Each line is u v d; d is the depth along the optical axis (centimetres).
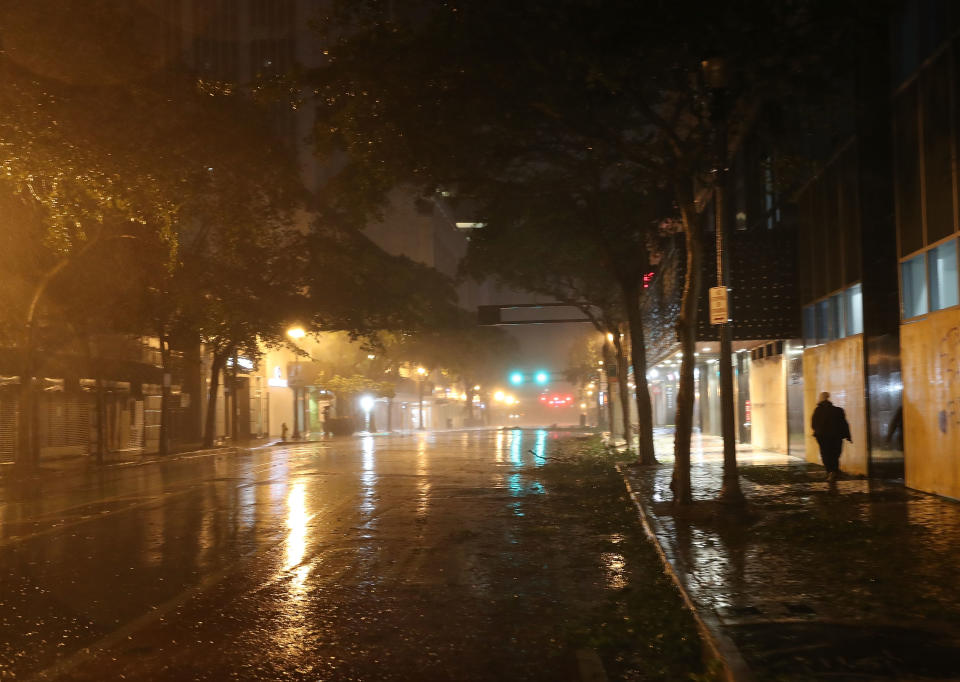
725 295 1365
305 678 597
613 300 3425
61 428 3519
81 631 720
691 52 1183
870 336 1755
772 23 1109
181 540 1212
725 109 1286
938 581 816
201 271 3406
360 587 896
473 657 648
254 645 679
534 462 2886
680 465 1370
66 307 2939
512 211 2152
